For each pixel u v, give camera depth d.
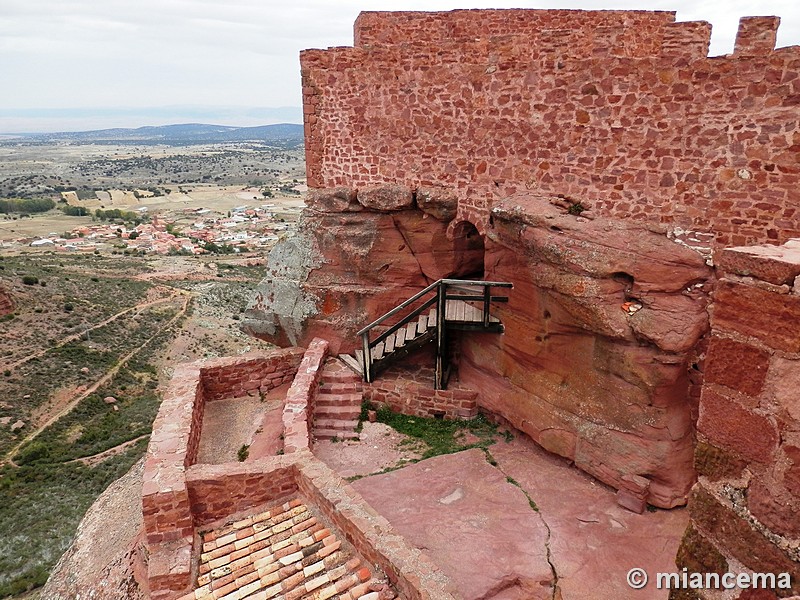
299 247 12.05
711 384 2.88
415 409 10.74
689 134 7.40
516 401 9.55
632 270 7.39
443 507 7.84
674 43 10.28
